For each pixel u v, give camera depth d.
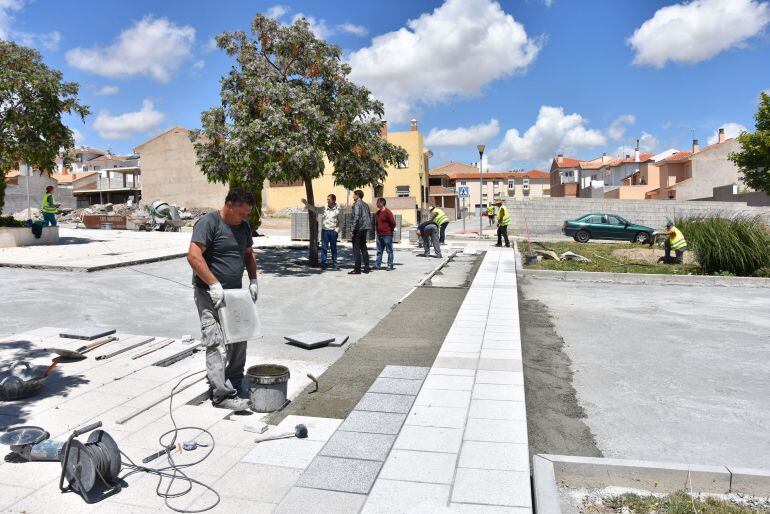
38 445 3.63
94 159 79.00
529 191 92.56
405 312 8.97
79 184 60.00
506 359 6.16
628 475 3.54
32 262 12.70
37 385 4.77
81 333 6.63
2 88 15.68
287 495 3.25
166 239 20.47
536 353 6.84
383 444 3.94
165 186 48.81
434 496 3.23
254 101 13.18
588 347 7.14
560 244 24.73
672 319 8.94
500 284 11.98
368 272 13.38
